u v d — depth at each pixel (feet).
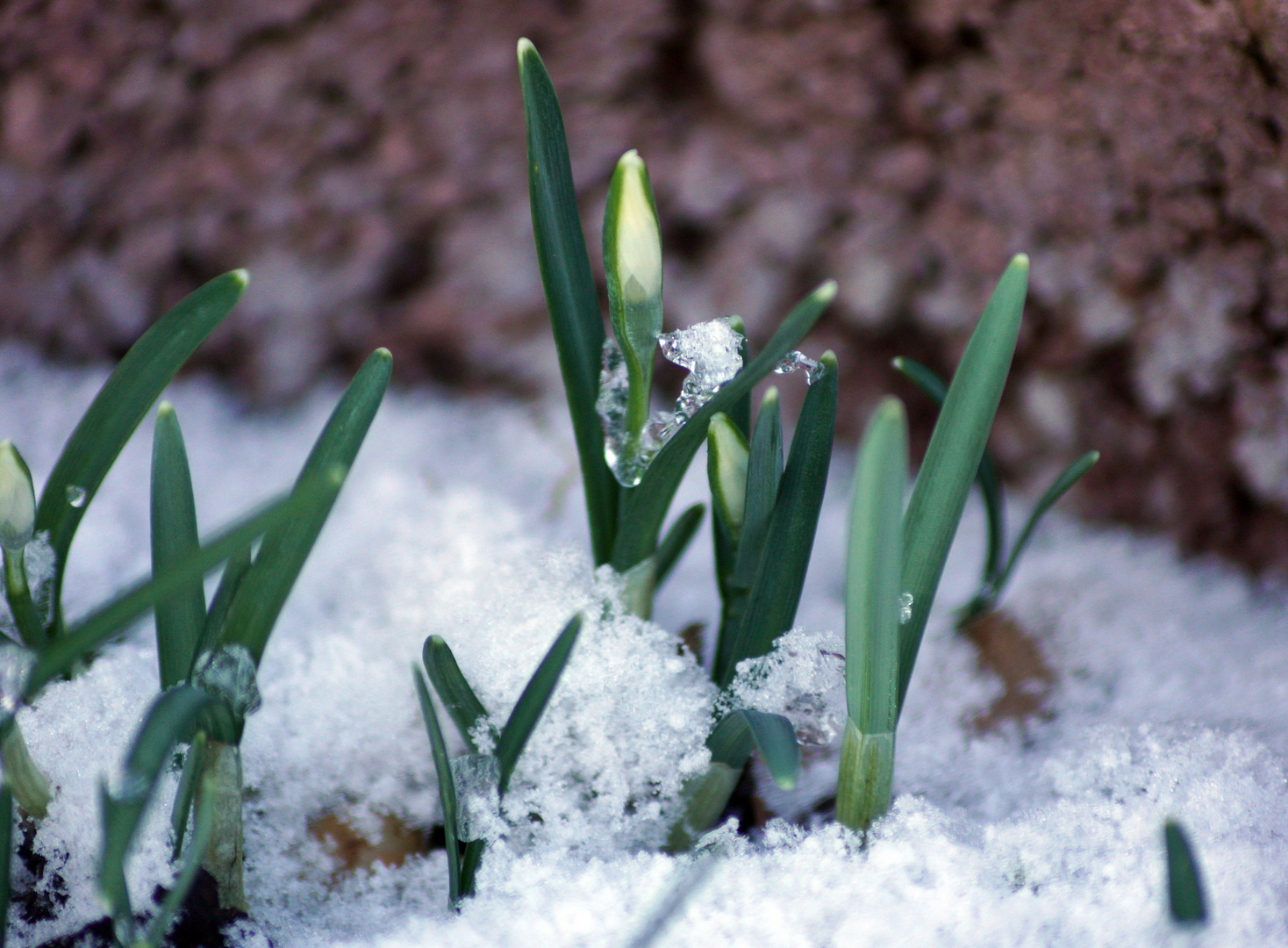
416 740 2.04
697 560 2.29
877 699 1.86
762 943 1.86
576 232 1.96
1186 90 2.24
